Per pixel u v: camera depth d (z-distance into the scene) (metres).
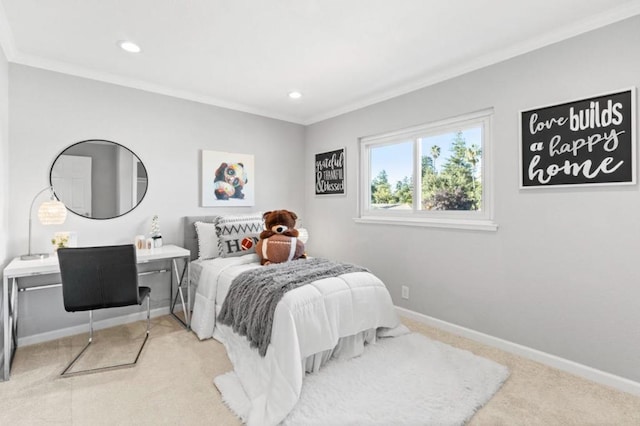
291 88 3.29
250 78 3.04
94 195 2.95
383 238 3.46
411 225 3.18
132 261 2.38
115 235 3.06
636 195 1.94
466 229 2.75
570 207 2.19
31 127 2.65
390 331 2.69
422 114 3.08
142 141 3.19
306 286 2.18
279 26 2.17
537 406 1.84
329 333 2.12
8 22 2.11
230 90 3.35
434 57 2.61
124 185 3.10
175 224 3.41
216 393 1.97
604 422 1.71
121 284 2.37
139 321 3.16
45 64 2.67
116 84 3.04
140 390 2.00
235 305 2.38
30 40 2.35
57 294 2.79
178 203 3.43
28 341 2.65
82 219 2.89
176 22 2.12
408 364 2.26
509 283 2.50
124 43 2.39
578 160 2.14
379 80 3.08
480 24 2.14
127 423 1.70
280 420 1.67
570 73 2.16
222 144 3.73
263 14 2.03
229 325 2.43
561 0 1.88
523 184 2.40
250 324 2.15
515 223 2.46
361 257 3.71
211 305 2.77
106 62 2.71
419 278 3.12
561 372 2.21
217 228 3.29
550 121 2.26
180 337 2.78
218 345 2.62
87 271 2.28
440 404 1.83
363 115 3.67
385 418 1.71
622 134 1.97
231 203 3.79
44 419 1.73
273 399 1.75
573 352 2.19
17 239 2.60
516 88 2.43
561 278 2.24
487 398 1.89
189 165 3.50
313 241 4.37
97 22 2.12
